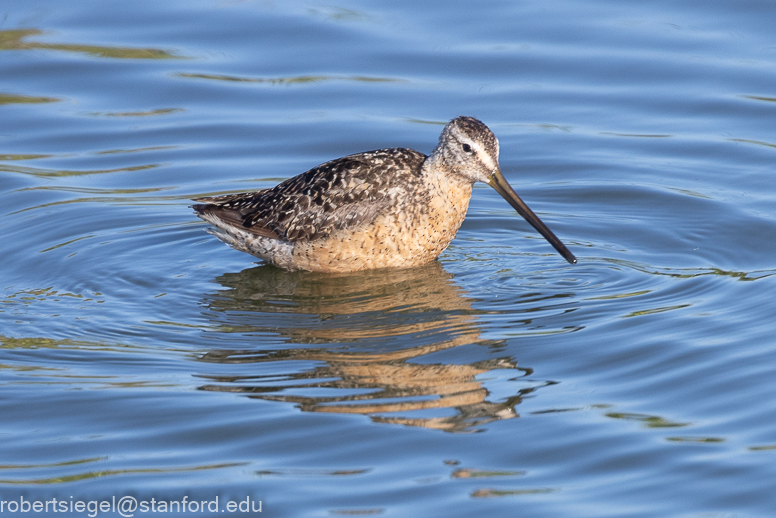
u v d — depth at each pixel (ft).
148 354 43.78
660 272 51.34
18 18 82.23
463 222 59.98
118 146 68.13
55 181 64.13
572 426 36.78
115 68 76.28
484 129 51.72
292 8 83.92
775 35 76.64
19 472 34.88
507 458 35.01
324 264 53.11
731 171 63.31
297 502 32.73
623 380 40.22
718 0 81.66
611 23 79.82
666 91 72.13
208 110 71.97
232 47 78.64
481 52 77.05
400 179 52.13
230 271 53.88
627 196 61.36
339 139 68.18
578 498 32.55
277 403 39.06
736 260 52.37
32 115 71.20
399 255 52.95
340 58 77.05
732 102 70.49
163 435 37.04
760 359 41.19
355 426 37.24
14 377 41.68
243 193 55.52
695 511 31.73
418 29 80.53
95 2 84.74
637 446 35.37
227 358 43.21
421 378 40.83
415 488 33.30
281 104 72.18
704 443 35.45
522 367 41.60
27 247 56.03
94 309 48.67
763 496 32.30
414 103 72.18
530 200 61.93
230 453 35.81
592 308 47.16
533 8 82.74
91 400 39.65
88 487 33.86
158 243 57.36
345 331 45.68
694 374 40.32
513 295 49.21
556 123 69.67
